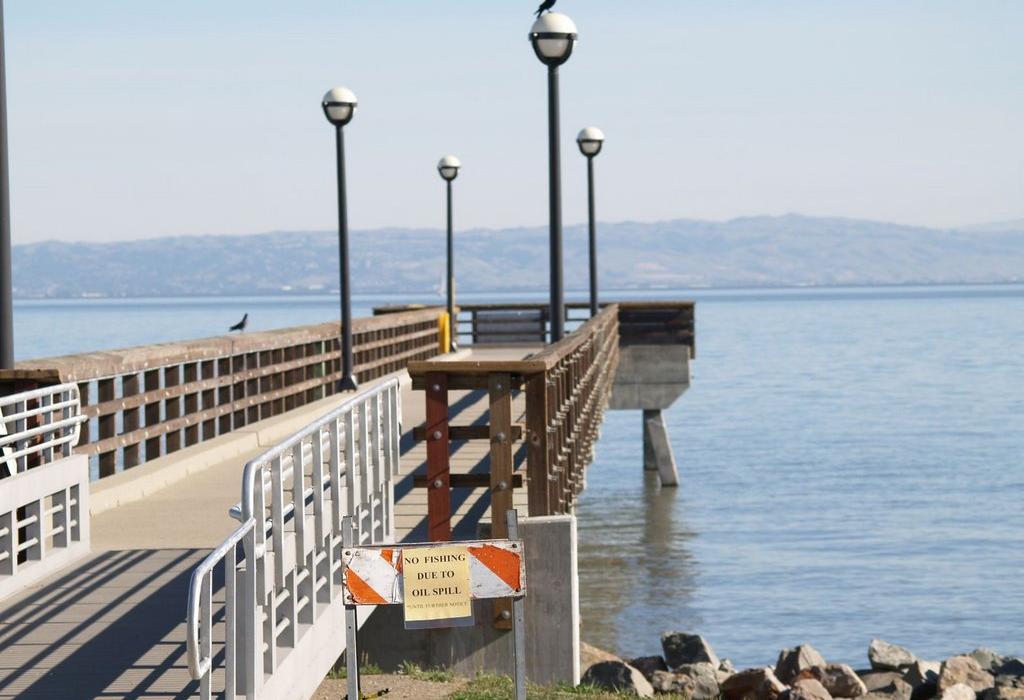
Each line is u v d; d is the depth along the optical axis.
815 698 18.41
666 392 49.56
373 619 14.00
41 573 13.09
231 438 23.36
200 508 17.42
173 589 12.60
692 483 53.03
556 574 13.70
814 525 42.38
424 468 20.25
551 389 15.24
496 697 12.64
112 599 12.23
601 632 27.78
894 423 80.75
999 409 89.75
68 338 184.62
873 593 32.00
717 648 26.89
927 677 20.17
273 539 9.85
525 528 13.63
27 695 9.44
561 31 21.81
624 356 49.34
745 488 51.62
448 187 46.38
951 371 130.88
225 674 9.01
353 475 12.52
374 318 37.59
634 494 49.69
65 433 15.33
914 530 41.53
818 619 29.36
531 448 13.70
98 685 9.67
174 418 21.42
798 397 101.38
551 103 22.27
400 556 8.85
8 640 10.86
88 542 14.48
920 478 55.31
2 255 14.97
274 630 9.77
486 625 13.88
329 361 32.62
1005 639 27.83
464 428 13.55
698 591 32.03
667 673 19.69
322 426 11.01
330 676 13.70
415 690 13.00
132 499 18.03
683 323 49.94
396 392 15.02
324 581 11.64
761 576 33.88
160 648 10.62
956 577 34.09
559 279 22.56
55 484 13.67
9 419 12.85
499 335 52.81
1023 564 35.84
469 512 16.16
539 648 13.82
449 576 8.88
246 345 24.59
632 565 35.31
